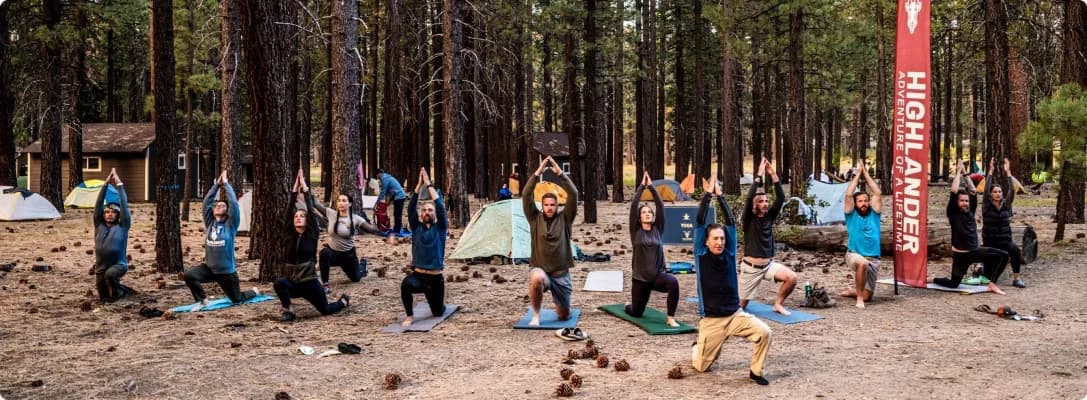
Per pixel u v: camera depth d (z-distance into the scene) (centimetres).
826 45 2355
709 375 658
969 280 1146
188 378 658
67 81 2786
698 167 3441
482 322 908
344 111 1830
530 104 2689
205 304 987
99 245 1010
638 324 870
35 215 2269
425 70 2989
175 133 1255
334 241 1159
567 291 891
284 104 1185
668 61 3803
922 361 698
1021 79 2944
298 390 628
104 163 3306
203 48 2258
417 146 3061
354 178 1848
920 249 1082
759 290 1122
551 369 686
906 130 1089
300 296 934
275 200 1162
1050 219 1991
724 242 643
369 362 718
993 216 1095
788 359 713
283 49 1178
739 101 4384
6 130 2486
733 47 2323
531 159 2695
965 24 2348
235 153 2000
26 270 1277
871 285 1001
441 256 909
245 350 764
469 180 3519
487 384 637
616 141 3450
